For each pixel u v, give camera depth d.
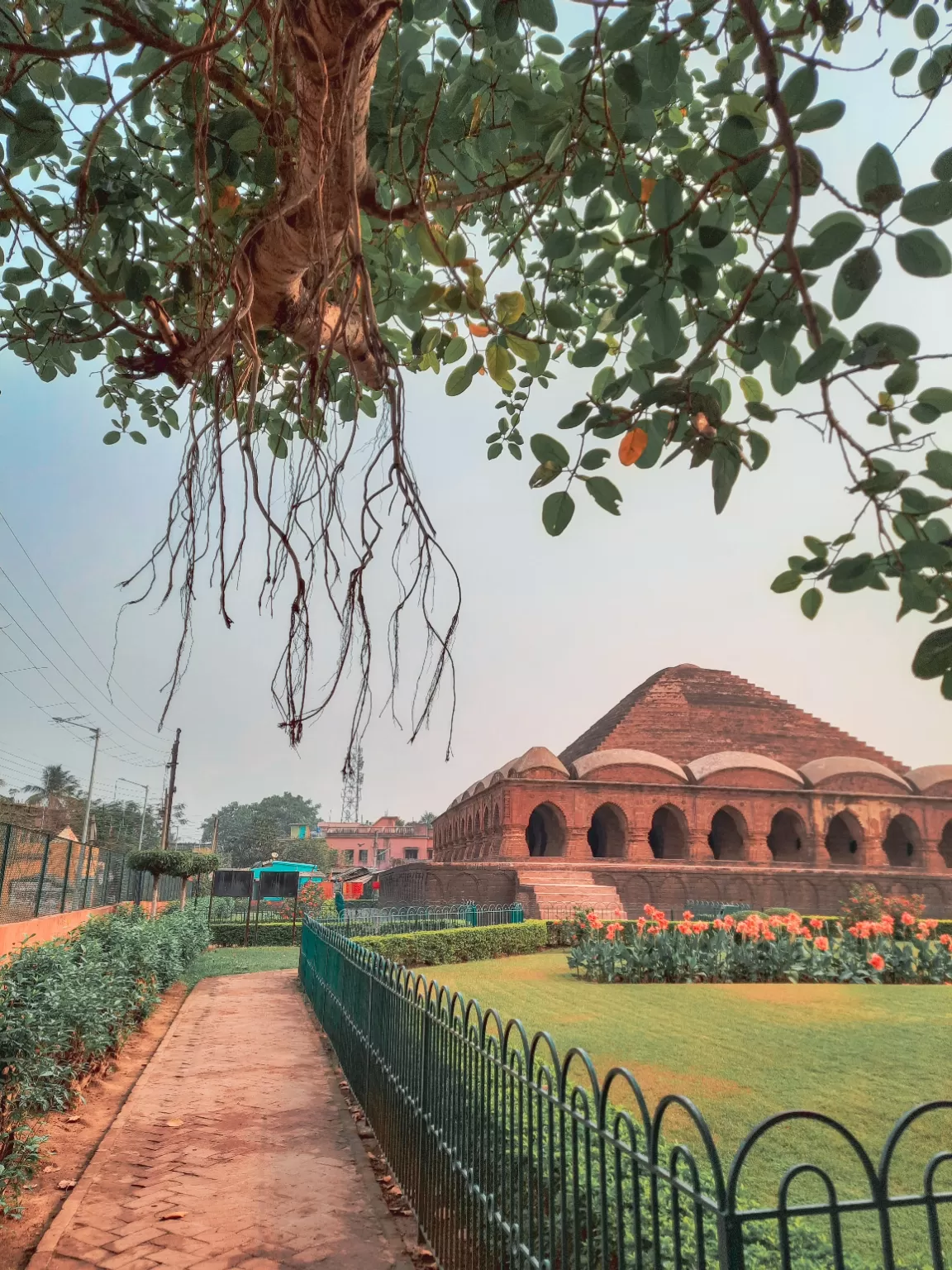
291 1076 8.69
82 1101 7.18
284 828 137.75
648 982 14.80
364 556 2.23
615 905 30.30
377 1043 6.57
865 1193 5.19
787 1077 8.01
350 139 2.12
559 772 34.12
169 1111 7.31
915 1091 7.50
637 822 34.34
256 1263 4.45
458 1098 4.25
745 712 41.47
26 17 3.12
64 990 7.58
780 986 14.40
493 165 3.56
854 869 34.34
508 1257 3.44
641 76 2.68
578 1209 2.88
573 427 2.49
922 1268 4.16
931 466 2.15
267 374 4.08
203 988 15.84
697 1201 2.24
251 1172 5.79
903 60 2.69
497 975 16.00
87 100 3.27
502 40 2.47
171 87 3.30
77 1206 5.14
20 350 4.26
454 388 3.03
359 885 59.75
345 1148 6.30
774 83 1.91
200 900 34.06
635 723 40.31
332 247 2.79
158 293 3.95
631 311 2.48
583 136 2.76
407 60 3.08
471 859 40.03
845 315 2.09
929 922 18.06
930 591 2.23
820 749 40.94
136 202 3.53
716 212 2.73
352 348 3.49
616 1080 7.91
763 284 2.44
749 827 35.34
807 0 2.24
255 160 2.74
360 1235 4.80
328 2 2.17
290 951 23.50
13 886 11.28
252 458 2.42
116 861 21.73
